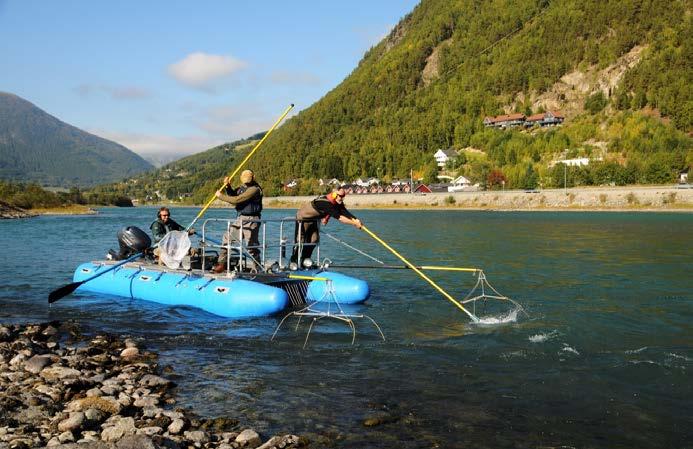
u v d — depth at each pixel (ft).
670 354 27.66
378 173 603.26
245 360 26.78
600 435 18.74
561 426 19.40
